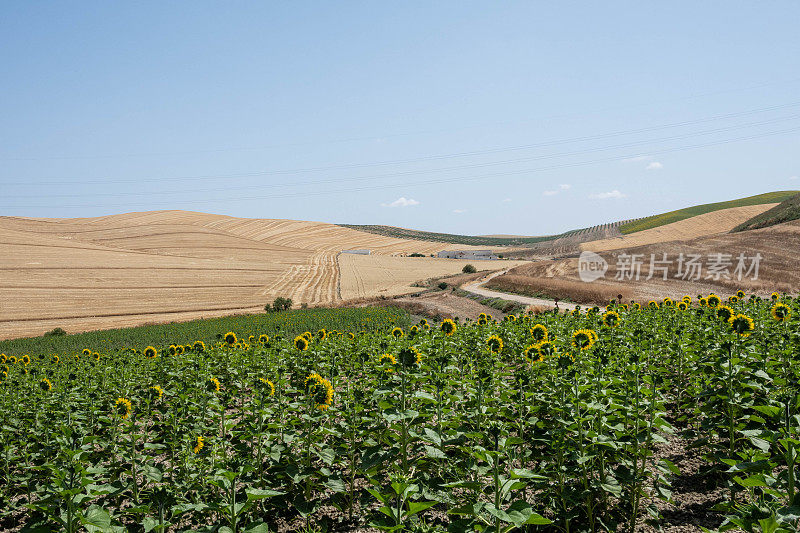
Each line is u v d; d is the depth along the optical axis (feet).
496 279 262.26
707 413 22.93
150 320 193.26
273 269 328.90
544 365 28.43
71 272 264.72
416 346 40.37
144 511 16.78
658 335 40.52
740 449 21.97
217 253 372.17
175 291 248.32
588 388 22.57
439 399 22.43
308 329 120.98
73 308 205.36
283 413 24.89
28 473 26.63
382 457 19.33
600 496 21.18
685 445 26.78
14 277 244.42
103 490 16.83
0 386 38.32
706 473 21.26
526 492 22.13
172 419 27.25
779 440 13.93
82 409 33.53
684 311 55.83
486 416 23.56
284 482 21.63
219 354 53.47
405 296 241.14
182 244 390.83
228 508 16.29
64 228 419.33
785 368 27.45
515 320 60.54
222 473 16.17
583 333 28.45
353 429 22.82
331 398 22.48
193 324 161.79
